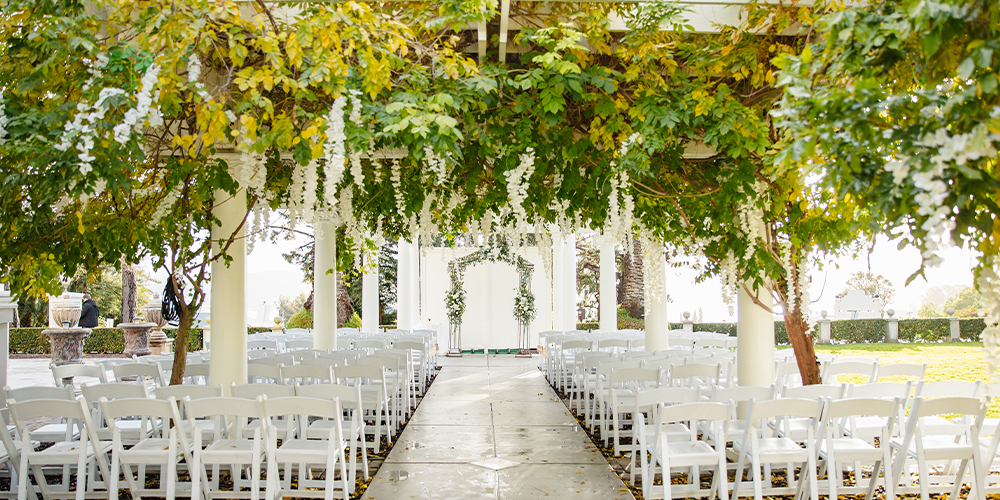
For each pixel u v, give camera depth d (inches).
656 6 160.7
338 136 143.1
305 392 174.6
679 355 268.2
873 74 100.3
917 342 737.0
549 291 608.7
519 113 176.9
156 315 565.0
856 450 155.1
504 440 244.8
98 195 179.9
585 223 251.0
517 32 179.5
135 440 199.6
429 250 605.6
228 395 215.3
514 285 609.6
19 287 175.6
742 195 179.3
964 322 740.7
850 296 927.0
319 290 367.6
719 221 199.8
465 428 266.8
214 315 217.8
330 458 156.3
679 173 209.5
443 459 216.8
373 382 271.0
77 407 156.8
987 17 83.9
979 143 82.0
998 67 86.4
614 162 181.8
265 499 166.4
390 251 923.4
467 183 204.1
